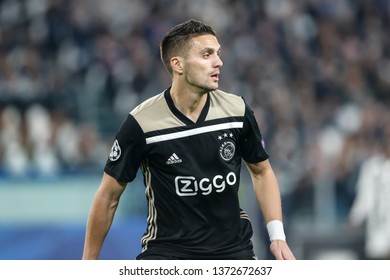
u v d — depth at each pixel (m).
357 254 41.38
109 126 51.09
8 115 45.47
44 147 44.00
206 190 15.87
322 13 68.38
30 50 56.09
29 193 39.94
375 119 54.31
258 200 16.89
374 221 41.56
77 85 54.62
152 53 59.31
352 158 46.28
